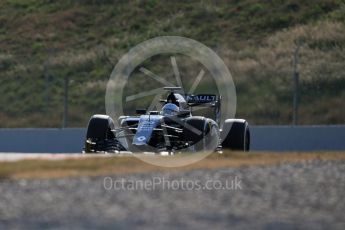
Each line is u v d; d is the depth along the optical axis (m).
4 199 37.56
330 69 144.62
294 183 43.06
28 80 150.38
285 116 130.62
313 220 32.69
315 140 107.19
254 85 139.38
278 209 35.09
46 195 38.72
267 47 158.62
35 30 176.88
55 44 169.25
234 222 31.95
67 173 46.91
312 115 131.00
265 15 176.38
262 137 107.75
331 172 48.00
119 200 37.34
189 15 178.88
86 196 38.50
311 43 158.88
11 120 134.38
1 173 46.50
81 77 151.50
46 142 108.62
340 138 106.94
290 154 60.25
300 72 143.50
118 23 178.50
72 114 135.00
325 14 175.25
